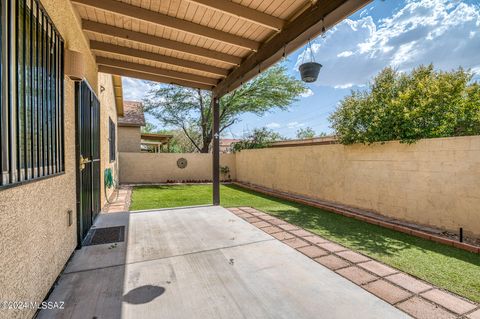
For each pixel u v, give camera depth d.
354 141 6.48
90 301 2.24
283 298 2.35
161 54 5.08
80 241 3.50
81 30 3.95
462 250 3.78
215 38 4.05
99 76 5.85
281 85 15.42
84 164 3.89
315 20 3.15
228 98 15.96
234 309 2.18
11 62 1.67
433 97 5.12
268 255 3.35
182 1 3.41
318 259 3.26
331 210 6.40
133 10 3.54
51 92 2.54
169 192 9.64
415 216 5.17
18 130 1.76
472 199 4.29
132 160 12.98
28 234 1.90
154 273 2.79
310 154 8.16
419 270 3.04
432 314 2.17
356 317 2.10
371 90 6.29
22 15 1.88
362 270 2.99
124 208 6.48
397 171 5.55
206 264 3.04
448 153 4.65
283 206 6.96
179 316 2.07
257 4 3.39
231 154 14.48
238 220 5.09
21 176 1.82
